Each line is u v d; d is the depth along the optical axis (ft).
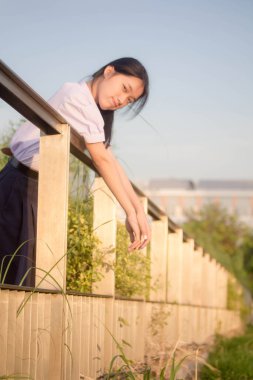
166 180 151.64
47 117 14.51
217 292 51.85
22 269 15.56
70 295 15.62
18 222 15.71
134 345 22.43
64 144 15.10
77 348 16.14
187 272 35.27
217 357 29.78
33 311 13.85
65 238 14.98
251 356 30.40
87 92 15.88
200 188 159.43
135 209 16.42
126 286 21.75
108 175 15.99
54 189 15.07
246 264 97.30
